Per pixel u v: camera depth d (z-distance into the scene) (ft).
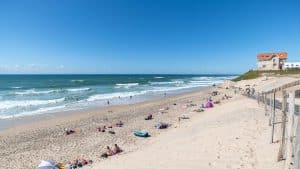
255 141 47.70
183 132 71.61
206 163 39.99
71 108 127.54
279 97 108.37
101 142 69.41
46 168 46.65
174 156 45.75
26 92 210.79
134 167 42.91
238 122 69.51
